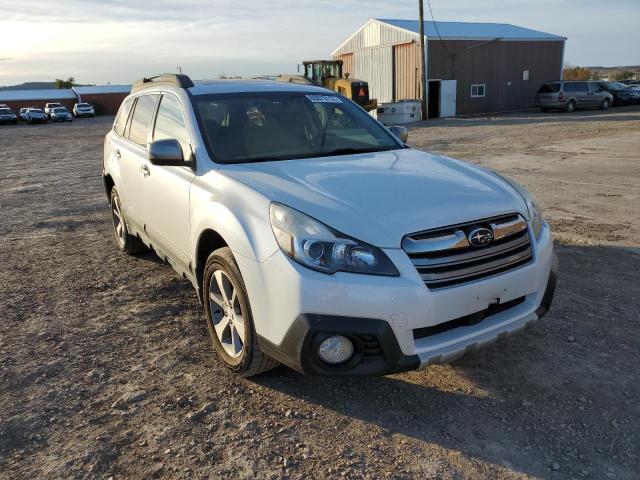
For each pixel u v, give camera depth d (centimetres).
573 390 326
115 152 565
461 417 304
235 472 266
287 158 387
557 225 678
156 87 491
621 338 385
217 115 410
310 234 281
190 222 375
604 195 844
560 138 1711
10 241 693
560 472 261
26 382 348
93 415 312
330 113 450
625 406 309
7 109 5328
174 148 371
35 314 454
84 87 8444
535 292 326
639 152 1299
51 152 2102
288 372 355
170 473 266
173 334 414
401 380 343
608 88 3403
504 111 3706
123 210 564
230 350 352
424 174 346
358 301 271
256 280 298
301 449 281
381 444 284
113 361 374
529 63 3734
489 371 349
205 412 313
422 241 282
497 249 302
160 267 572
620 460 268
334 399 324
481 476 260
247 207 315
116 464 272
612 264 531
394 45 3553
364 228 281
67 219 818
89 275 551
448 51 3409
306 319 276
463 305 288
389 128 478
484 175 362
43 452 282
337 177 334
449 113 3494
